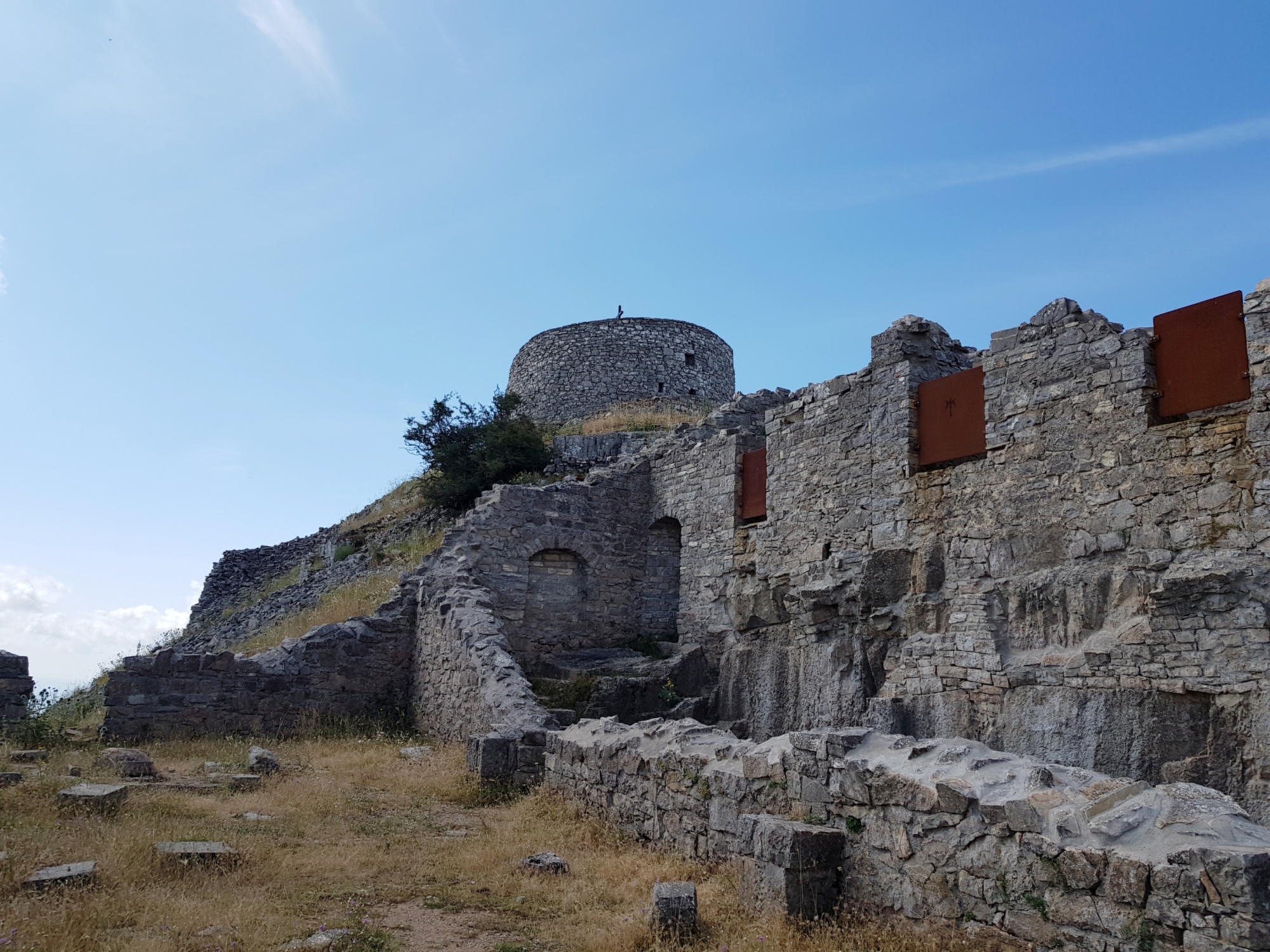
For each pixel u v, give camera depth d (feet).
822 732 24.20
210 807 34.99
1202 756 33.35
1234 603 33.71
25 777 37.45
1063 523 41.29
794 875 21.70
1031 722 39.42
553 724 47.37
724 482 67.97
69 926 19.92
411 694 64.69
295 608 92.79
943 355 52.54
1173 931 15.64
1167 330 39.17
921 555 47.21
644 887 25.82
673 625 74.64
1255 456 34.86
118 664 75.97
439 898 25.09
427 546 86.69
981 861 19.07
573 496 73.67
